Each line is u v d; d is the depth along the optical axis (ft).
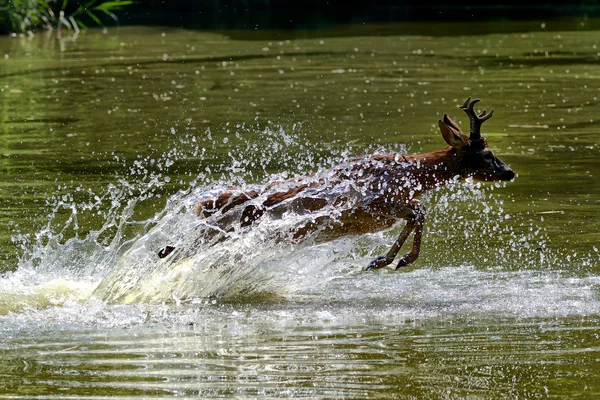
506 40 219.20
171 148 110.52
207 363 49.98
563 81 157.79
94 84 159.63
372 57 191.83
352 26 256.52
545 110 132.98
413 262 71.67
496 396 45.37
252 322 58.08
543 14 286.05
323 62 185.06
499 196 89.40
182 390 46.14
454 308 60.59
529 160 103.71
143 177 96.78
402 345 53.06
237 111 133.69
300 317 59.16
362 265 71.82
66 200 87.71
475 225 80.38
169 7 303.27
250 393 45.75
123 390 46.19
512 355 51.24
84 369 49.19
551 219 81.30
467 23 260.62
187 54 199.62
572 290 63.87
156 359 50.75
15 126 125.08
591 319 57.62
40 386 46.75
